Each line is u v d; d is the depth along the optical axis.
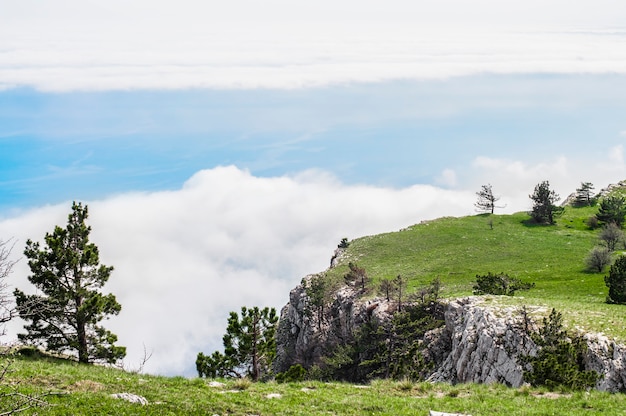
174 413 25.03
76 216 46.56
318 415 27.66
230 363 48.56
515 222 145.62
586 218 147.12
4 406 20.59
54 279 43.88
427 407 30.23
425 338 73.62
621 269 66.00
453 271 105.69
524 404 31.00
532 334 50.56
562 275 95.25
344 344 95.56
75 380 28.77
